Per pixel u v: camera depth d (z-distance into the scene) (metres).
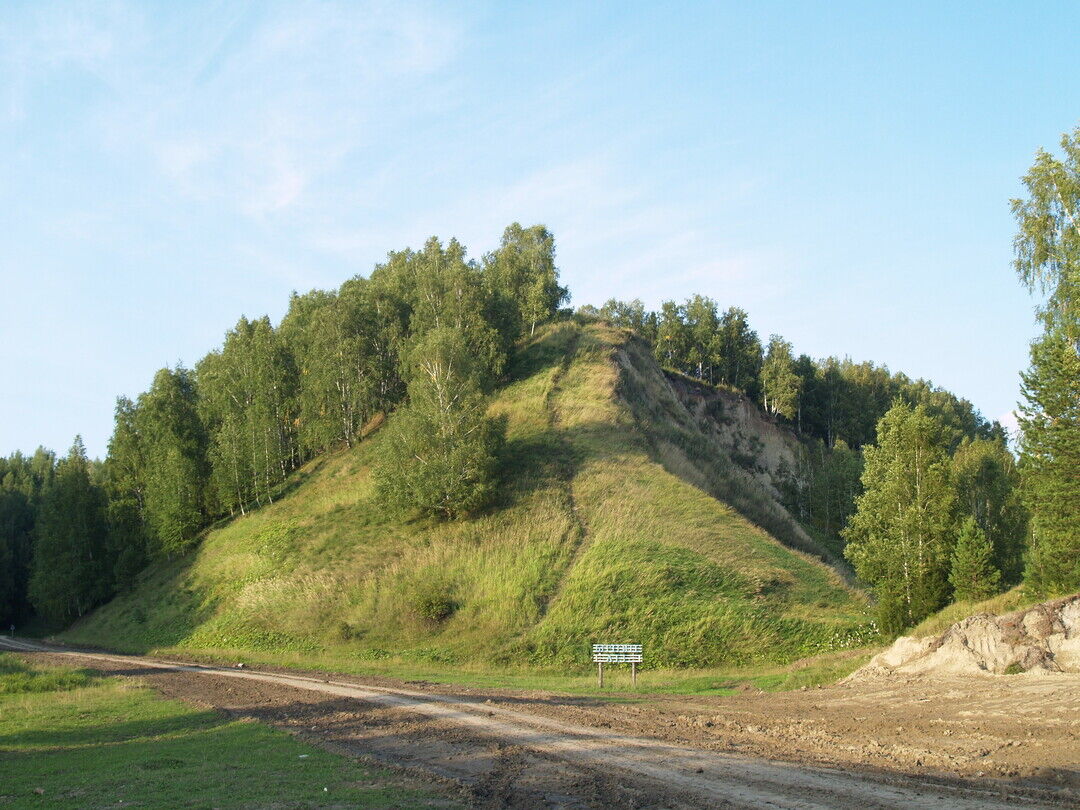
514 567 48.09
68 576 73.94
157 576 68.31
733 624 41.47
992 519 44.75
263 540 60.66
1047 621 23.45
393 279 93.56
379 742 19.12
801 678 29.36
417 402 58.94
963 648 24.50
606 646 32.22
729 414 99.75
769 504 71.25
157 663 43.88
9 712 26.36
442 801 12.94
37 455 151.25
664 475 59.53
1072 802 11.51
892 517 34.97
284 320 103.44
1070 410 27.86
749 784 13.20
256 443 73.31
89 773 16.81
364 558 53.06
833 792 12.45
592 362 79.06
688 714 21.92
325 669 40.38
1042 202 35.59
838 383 120.69
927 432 35.03
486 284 80.81
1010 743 15.48
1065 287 33.88
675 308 116.81
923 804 11.56
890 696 22.61
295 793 13.83
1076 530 26.72
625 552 47.81
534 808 12.35
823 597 46.06
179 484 71.31
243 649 47.16
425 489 54.38
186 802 13.41
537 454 61.12
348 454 73.88
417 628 45.62
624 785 13.52
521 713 22.59
